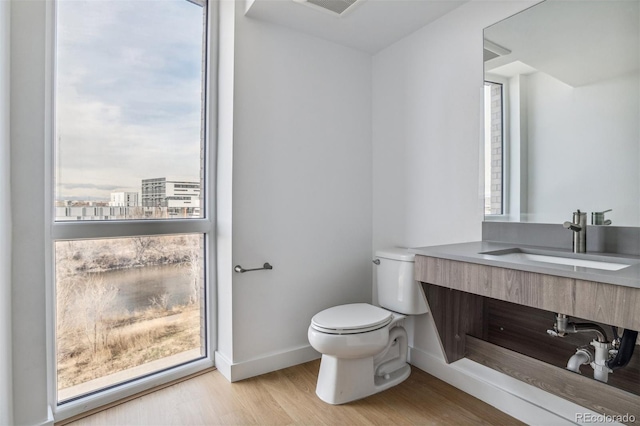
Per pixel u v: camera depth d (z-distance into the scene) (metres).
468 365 1.96
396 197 2.43
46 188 1.64
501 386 1.80
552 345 1.58
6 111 1.44
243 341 2.10
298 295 2.31
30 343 1.53
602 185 1.45
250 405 1.83
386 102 2.50
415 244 2.28
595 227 1.47
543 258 1.53
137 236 1.96
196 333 2.21
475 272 1.38
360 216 2.59
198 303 2.21
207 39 2.22
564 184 1.56
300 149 2.30
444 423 1.69
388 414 1.76
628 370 1.35
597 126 1.46
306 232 2.34
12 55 1.48
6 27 1.44
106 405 1.81
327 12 2.00
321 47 2.38
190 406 1.81
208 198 2.23
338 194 2.48
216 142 2.24
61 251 1.72
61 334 1.73
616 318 0.99
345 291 2.52
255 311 2.14
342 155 2.49
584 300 1.06
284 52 2.22
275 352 2.22
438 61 2.10
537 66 1.64
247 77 2.08
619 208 1.40
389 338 2.07
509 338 1.77
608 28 1.42
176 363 2.12
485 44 1.84
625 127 1.38
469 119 1.93
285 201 2.25
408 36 2.31
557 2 1.57
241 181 2.07
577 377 1.32
